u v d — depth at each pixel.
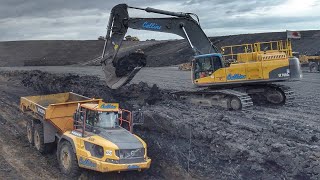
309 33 63.16
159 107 18.30
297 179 10.93
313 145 12.87
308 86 29.02
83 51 89.56
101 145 11.19
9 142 16.27
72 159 11.94
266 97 20.94
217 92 19.72
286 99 20.58
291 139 13.64
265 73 19.48
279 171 11.44
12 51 90.88
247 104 19.17
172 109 17.89
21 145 15.84
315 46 54.81
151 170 12.97
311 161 11.23
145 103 19.67
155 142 14.32
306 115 17.75
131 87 22.92
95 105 12.62
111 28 20.16
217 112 18.33
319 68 40.84
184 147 13.70
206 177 12.07
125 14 20.27
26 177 12.49
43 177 12.48
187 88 27.70
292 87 28.61
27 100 15.92
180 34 21.55
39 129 14.35
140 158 11.43
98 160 11.16
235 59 21.33
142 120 13.26
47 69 56.25
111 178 12.34
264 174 11.49
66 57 84.94
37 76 34.00
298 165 11.15
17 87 30.80
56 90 26.75
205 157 13.00
